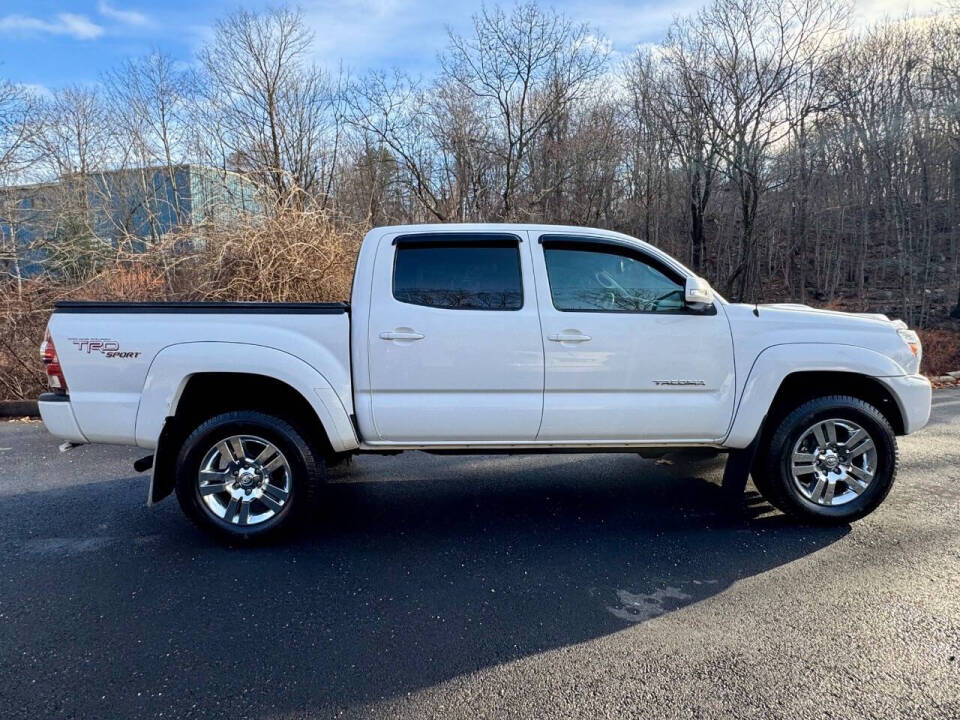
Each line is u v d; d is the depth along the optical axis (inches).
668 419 140.3
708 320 140.6
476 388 137.1
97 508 165.8
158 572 126.5
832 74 636.7
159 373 132.8
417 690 87.8
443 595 116.1
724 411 141.3
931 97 708.7
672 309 141.6
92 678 91.0
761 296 831.7
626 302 141.6
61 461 215.2
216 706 84.7
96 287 351.6
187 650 98.2
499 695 86.5
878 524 147.4
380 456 215.9
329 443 143.0
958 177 709.9
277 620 107.4
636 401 139.3
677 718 81.2
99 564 130.6
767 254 896.3
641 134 792.9
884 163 741.3
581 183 793.6
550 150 789.2
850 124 748.6
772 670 91.4
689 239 844.0
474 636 101.9
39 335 323.9
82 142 733.3
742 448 146.3
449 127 788.0
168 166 740.0
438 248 139.7
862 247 768.9
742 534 143.5
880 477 144.1
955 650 95.8
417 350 135.1
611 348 137.4
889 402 148.8
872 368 141.5
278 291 345.1
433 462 208.7
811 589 116.2
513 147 780.6
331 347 135.6
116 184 729.0
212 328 134.5
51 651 98.1
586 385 138.0
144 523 154.7
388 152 815.7
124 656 96.7
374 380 136.0
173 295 343.6
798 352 140.2
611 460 209.8
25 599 115.3
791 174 786.8
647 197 813.2
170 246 354.3
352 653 97.3
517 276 139.5
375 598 115.2
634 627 104.2
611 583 120.3
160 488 135.8
